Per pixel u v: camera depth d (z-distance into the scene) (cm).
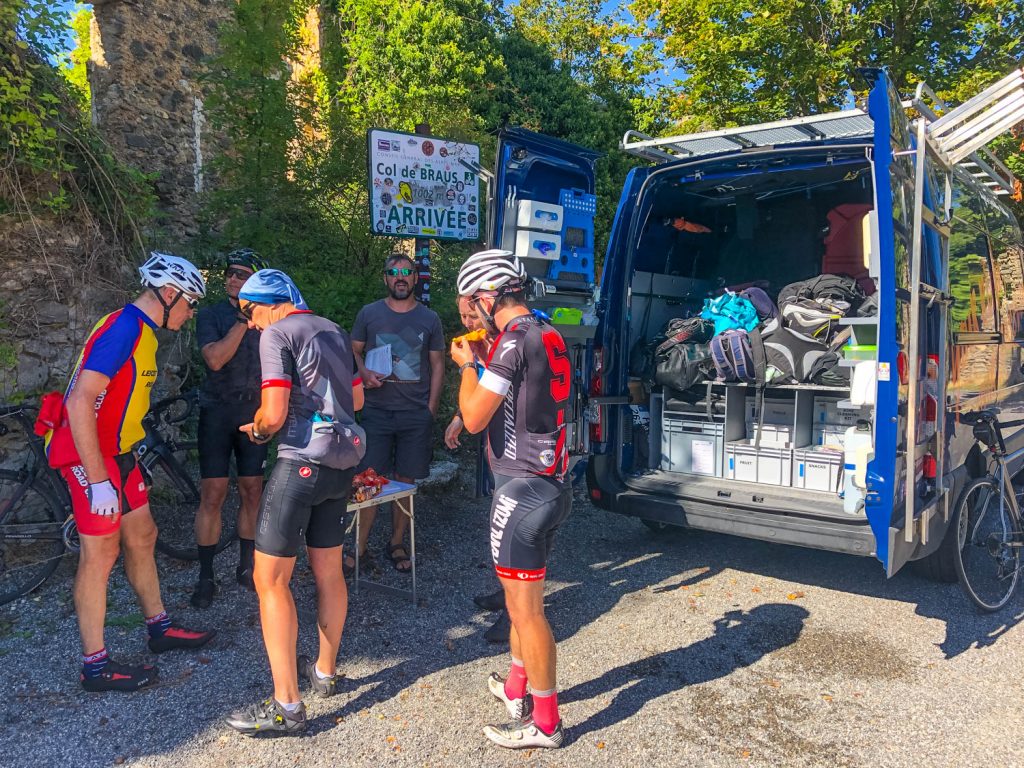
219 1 903
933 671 328
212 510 383
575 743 271
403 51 1248
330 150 643
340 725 280
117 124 791
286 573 275
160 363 526
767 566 461
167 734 272
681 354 451
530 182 462
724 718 289
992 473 417
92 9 793
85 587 291
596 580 436
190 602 385
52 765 252
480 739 273
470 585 421
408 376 430
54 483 393
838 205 520
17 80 413
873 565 463
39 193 435
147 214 501
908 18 1269
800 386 412
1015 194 535
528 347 259
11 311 424
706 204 540
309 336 279
